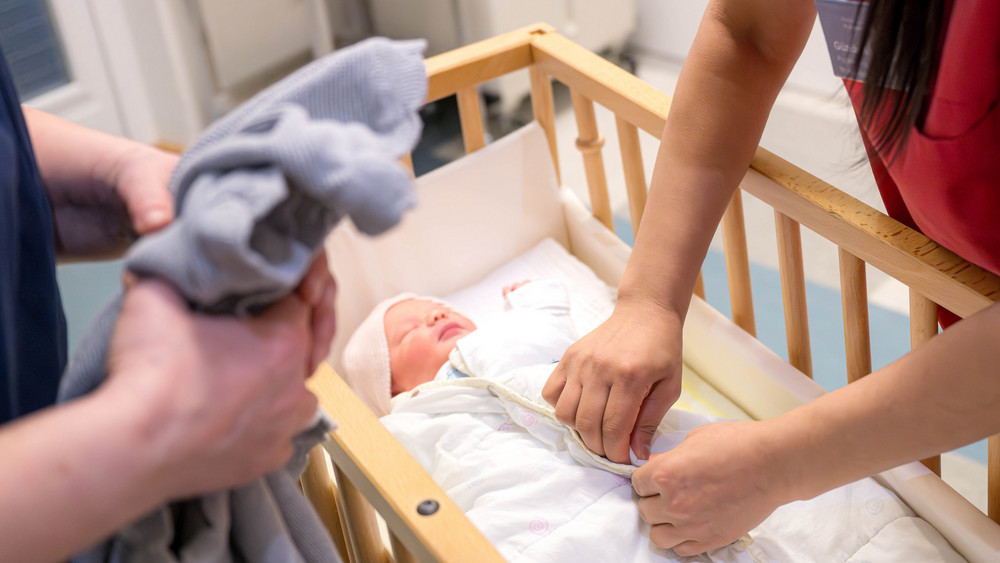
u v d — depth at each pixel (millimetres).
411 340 1280
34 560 382
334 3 2898
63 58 2346
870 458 700
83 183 577
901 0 641
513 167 1409
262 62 2682
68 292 2117
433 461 1156
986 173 750
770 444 745
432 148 2588
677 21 2811
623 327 927
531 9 2586
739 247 1134
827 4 772
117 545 526
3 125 541
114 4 2328
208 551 525
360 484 863
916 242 863
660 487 833
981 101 699
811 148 2258
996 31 654
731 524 811
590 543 948
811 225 958
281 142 403
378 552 993
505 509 1005
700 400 1221
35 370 597
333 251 1303
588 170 1426
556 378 985
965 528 896
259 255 420
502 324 1247
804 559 945
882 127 753
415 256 1376
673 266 917
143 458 395
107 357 444
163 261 414
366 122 461
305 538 611
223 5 2488
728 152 917
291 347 441
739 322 1216
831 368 1663
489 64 1329
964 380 627
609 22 2807
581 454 1041
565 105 2695
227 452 430
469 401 1177
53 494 378
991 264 827
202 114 2561
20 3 2217
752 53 898
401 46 471
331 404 892
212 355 416
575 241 1484
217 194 406
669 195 927
